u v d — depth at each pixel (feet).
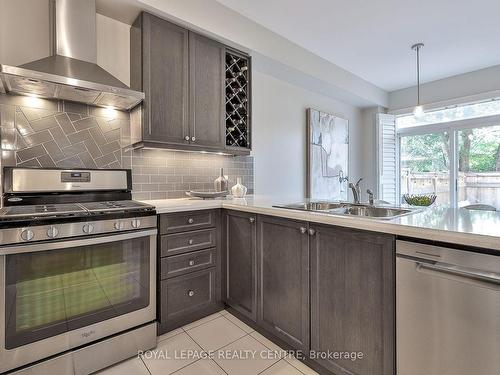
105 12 6.51
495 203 11.70
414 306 3.50
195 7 7.07
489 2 7.46
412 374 3.53
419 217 4.28
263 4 7.64
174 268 6.10
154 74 6.59
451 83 12.67
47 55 5.93
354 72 12.26
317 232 4.67
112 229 5.05
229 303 6.81
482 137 12.07
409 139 14.57
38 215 4.33
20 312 4.21
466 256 3.08
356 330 4.13
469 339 3.07
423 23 8.50
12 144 5.62
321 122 12.23
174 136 6.91
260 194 10.17
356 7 7.73
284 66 9.56
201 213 6.58
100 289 4.99
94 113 6.62
